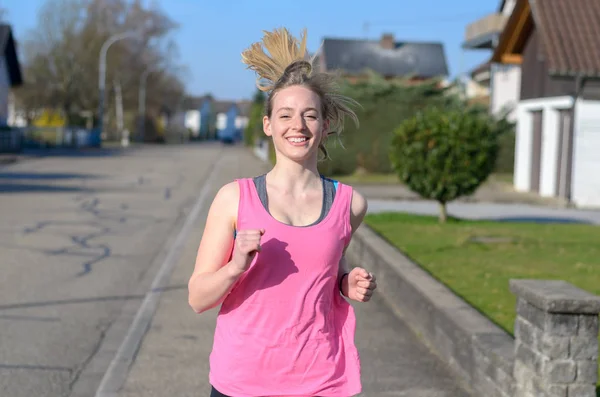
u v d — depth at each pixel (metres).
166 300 8.45
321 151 3.30
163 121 113.94
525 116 25.61
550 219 17.47
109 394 5.39
